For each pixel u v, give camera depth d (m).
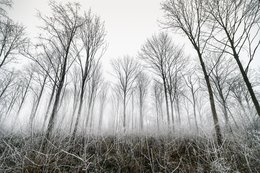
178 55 12.48
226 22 6.41
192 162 4.51
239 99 10.34
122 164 4.30
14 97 12.69
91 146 5.21
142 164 4.48
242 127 4.75
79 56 7.57
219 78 11.39
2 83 11.87
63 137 4.38
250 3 5.87
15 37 10.51
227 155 4.11
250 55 5.76
